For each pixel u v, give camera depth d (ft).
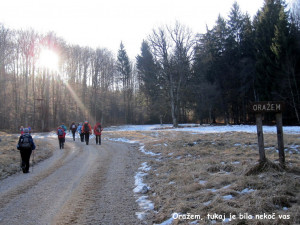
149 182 23.40
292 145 33.76
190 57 123.24
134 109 218.18
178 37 122.62
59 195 20.10
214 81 131.95
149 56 141.38
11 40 134.72
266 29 103.24
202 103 136.05
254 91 111.14
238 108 136.67
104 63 193.06
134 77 229.25
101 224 14.39
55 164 34.65
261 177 17.31
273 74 93.97
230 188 16.25
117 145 57.77
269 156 26.37
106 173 28.19
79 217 15.48
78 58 180.96
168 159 33.86
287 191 14.37
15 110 148.15
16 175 28.25
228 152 32.35
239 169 20.72
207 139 46.96
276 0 114.21
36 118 153.38
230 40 127.95
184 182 20.11
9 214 16.17
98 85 190.39
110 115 207.10
